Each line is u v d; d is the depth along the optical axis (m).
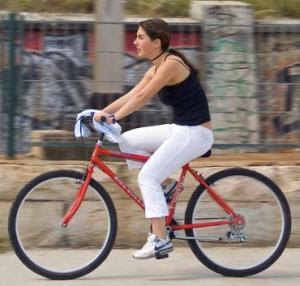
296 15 27.52
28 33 18.77
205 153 14.69
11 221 14.95
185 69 14.24
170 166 14.43
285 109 19.53
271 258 15.75
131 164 15.02
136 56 19.16
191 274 15.69
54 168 17.77
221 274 15.55
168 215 14.95
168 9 27.00
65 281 15.05
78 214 16.55
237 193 16.23
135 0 27.39
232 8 24.72
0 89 18.50
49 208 16.20
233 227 15.40
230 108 19.53
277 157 19.11
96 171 17.42
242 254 15.80
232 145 19.33
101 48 19.03
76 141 18.52
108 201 15.27
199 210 15.33
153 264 16.41
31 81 18.66
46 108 18.72
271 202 16.55
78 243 16.70
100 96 18.92
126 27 21.66
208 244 15.57
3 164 17.81
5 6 26.78
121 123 18.77
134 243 17.75
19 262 16.34
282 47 19.59
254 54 19.62
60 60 18.86
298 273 15.95
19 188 17.61
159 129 14.76
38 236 16.33
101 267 16.12
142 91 14.14
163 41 14.31
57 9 26.72
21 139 18.59
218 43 19.75
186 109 14.37
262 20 26.52
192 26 20.00
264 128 19.53
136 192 17.58
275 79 19.59
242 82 19.56
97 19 19.48
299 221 18.08
